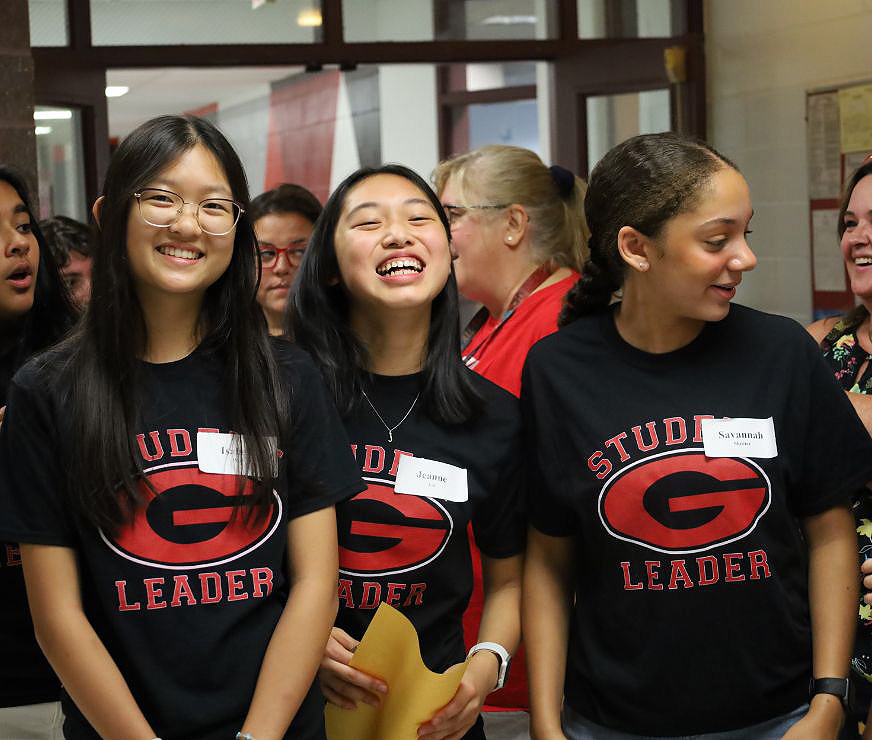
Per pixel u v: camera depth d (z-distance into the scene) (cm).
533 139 743
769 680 165
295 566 159
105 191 156
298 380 163
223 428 155
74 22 438
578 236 249
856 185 220
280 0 466
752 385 166
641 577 164
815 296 449
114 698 145
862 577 180
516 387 233
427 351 184
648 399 167
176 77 1019
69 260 283
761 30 466
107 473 149
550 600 179
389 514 176
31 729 192
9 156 305
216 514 152
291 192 289
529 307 237
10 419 153
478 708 174
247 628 152
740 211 157
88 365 153
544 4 500
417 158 823
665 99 502
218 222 155
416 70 810
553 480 172
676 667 163
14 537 150
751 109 476
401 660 163
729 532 162
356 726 172
